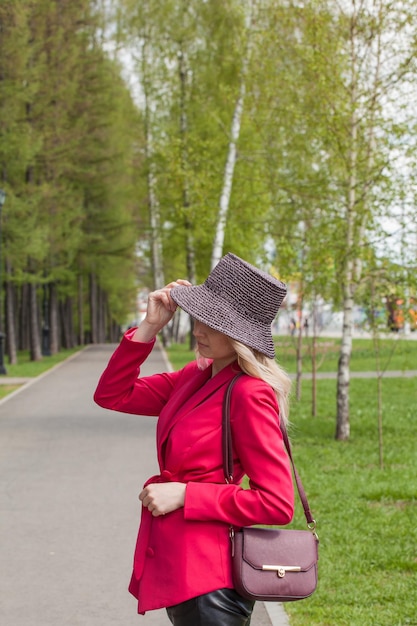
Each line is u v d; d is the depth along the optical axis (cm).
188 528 281
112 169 4500
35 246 3145
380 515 832
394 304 1222
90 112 4100
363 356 3534
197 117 2839
